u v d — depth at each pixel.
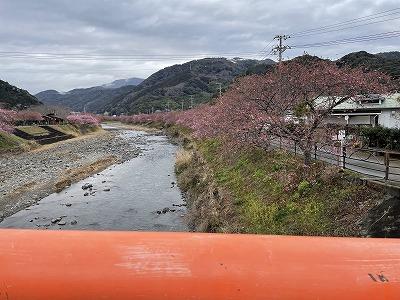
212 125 18.25
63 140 57.16
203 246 0.88
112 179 25.42
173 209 17.47
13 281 0.78
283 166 13.67
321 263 0.85
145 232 0.95
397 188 8.07
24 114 66.38
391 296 0.81
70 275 0.80
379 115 20.67
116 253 0.84
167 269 0.82
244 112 13.19
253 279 0.82
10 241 0.86
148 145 48.00
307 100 12.46
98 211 17.62
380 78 13.01
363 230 8.12
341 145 12.92
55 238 0.89
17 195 21.03
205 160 23.05
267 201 11.77
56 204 19.16
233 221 11.68
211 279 0.81
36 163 32.94
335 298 0.80
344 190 9.88
